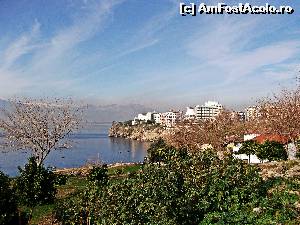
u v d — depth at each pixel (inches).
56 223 901.2
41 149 2000.5
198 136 2822.3
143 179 712.4
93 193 662.5
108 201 629.9
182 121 3080.7
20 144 1999.3
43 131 2000.5
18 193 892.0
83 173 2225.6
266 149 1683.1
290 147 1743.4
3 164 3420.3
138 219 617.9
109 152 5826.8
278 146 1691.7
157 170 740.7
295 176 867.4
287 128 1975.9
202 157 805.2
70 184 1494.8
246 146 1908.2
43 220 943.0
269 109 2186.3
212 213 683.4
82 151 5856.3
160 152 863.1
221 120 2938.0
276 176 896.9
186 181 737.6
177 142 2842.0
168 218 629.9
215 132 2773.1
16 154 4276.6
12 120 1980.8
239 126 2965.1
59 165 3777.1
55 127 2030.0
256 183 751.7
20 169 919.0
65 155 5017.2
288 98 2149.4
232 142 2824.8
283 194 727.7
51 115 2038.6
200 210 700.7
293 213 644.1
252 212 666.8
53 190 925.2
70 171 2325.3
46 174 915.4
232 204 712.4
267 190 774.5
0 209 781.9
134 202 630.5
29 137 1987.0
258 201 705.6
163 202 653.9
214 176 752.3
